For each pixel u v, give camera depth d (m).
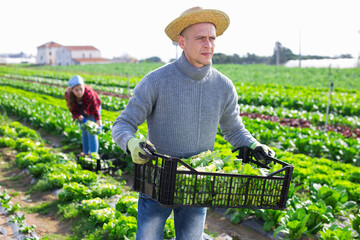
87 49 133.88
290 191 5.72
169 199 2.37
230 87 3.08
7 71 60.06
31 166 7.79
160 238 3.14
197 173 2.36
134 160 2.49
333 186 6.54
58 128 12.12
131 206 5.29
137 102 2.84
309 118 15.16
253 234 5.30
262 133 11.02
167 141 2.99
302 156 8.52
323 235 4.52
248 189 2.50
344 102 17.89
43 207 6.08
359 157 9.26
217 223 5.72
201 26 2.70
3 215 5.53
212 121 3.05
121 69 77.38
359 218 4.89
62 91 25.81
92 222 5.20
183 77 2.82
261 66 70.56
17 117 16.27
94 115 7.50
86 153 8.12
